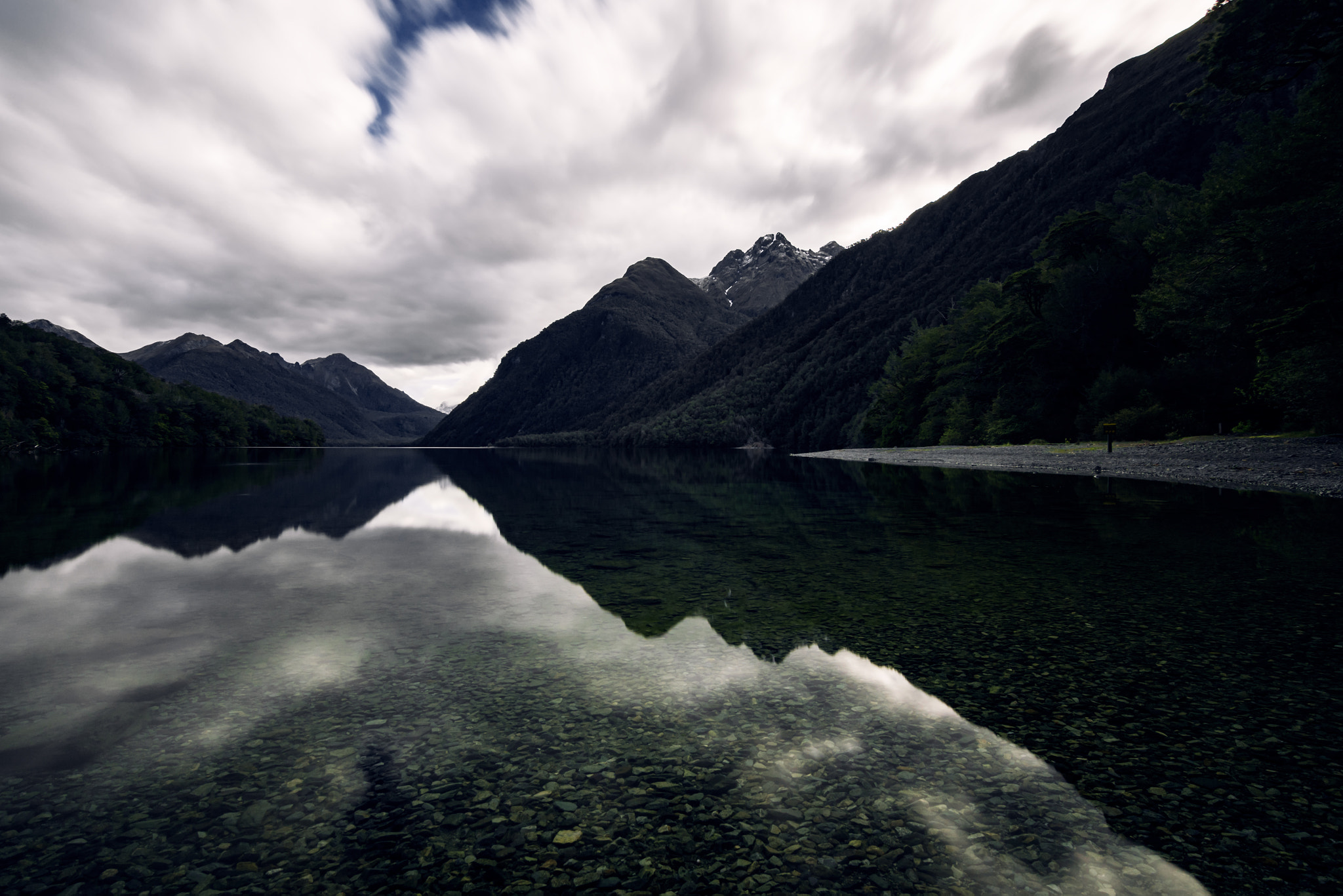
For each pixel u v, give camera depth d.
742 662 4.79
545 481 30.20
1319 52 23.17
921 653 4.91
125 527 12.41
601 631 5.64
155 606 6.47
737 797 2.96
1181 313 30.44
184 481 26.84
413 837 2.65
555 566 8.72
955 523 12.23
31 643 5.22
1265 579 7.05
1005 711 3.85
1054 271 49.03
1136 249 44.91
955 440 56.47
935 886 2.34
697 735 3.58
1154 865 2.44
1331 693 4.00
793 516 14.38
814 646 5.15
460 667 4.71
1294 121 24.08
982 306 60.22
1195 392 35.75
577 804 2.90
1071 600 6.35
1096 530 10.65
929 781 3.08
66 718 3.78
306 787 3.04
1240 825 2.68
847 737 3.54
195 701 4.04
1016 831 2.67
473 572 8.40
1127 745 3.39
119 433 106.31
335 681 4.41
